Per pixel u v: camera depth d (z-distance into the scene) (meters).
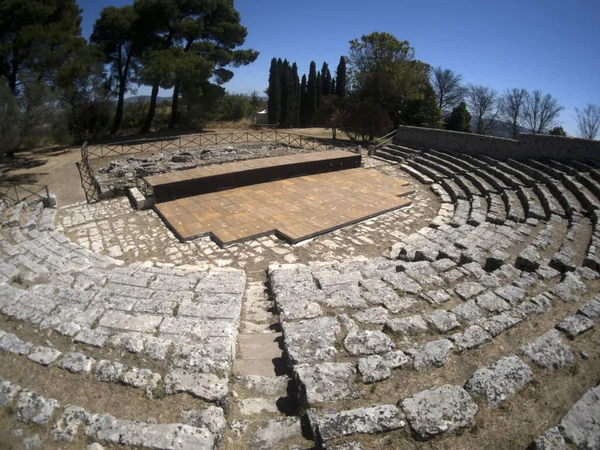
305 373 5.16
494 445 4.17
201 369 5.53
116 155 26.89
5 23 23.44
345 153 23.55
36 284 9.05
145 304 7.71
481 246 10.94
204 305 7.65
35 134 21.83
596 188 15.02
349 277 9.13
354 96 35.00
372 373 5.19
